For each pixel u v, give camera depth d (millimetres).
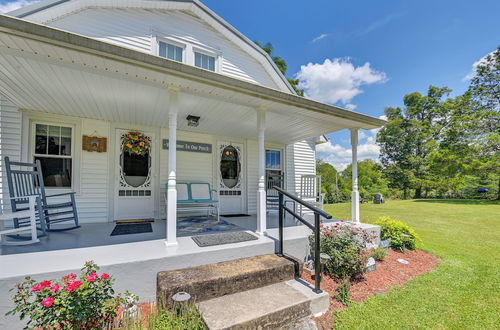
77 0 4422
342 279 3156
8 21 1837
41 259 2404
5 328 1942
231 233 3744
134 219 4992
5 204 3951
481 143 15398
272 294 2430
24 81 2908
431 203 14852
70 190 4562
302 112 4012
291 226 4516
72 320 1592
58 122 4480
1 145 3969
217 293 2314
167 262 2568
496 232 6867
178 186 5523
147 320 1958
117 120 4895
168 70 2566
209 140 6152
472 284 3232
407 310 2539
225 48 6184
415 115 22516
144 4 5082
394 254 4410
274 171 7293
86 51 2186
